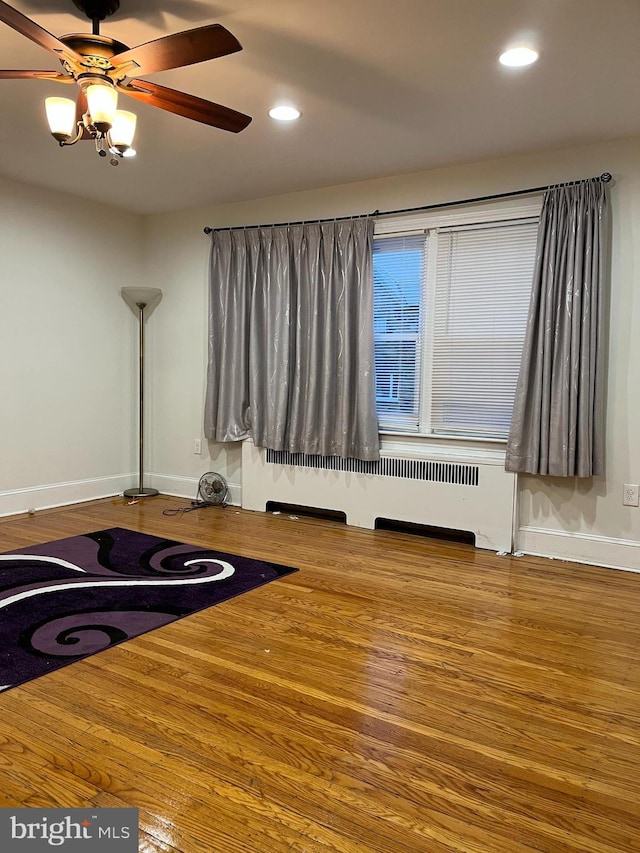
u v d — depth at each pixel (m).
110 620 2.94
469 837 1.62
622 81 2.98
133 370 5.88
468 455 4.30
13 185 4.80
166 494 5.86
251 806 1.71
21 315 4.93
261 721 2.12
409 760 1.93
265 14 2.46
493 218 4.17
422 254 4.50
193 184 4.77
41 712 2.15
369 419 4.60
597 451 3.81
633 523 3.81
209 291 5.36
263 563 3.82
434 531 4.55
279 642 2.75
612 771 1.90
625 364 3.78
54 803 1.69
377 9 2.41
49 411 5.18
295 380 4.94
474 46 2.68
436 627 2.94
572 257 3.80
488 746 2.02
